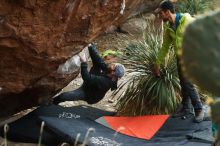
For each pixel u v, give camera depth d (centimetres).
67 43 598
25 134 699
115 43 1334
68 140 655
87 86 791
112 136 694
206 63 158
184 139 699
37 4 530
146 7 1453
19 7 527
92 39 628
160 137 709
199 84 161
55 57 600
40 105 758
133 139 700
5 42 553
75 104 902
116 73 785
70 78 743
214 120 166
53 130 674
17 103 715
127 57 882
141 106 825
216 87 158
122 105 846
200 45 158
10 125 709
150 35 905
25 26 546
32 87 679
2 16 531
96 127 717
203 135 702
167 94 814
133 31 1386
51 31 567
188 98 762
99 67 805
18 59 586
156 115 771
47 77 682
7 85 618
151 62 849
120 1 614
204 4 1407
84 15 584
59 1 538
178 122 744
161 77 834
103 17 613
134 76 855
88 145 648
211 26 158
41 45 573
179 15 698
